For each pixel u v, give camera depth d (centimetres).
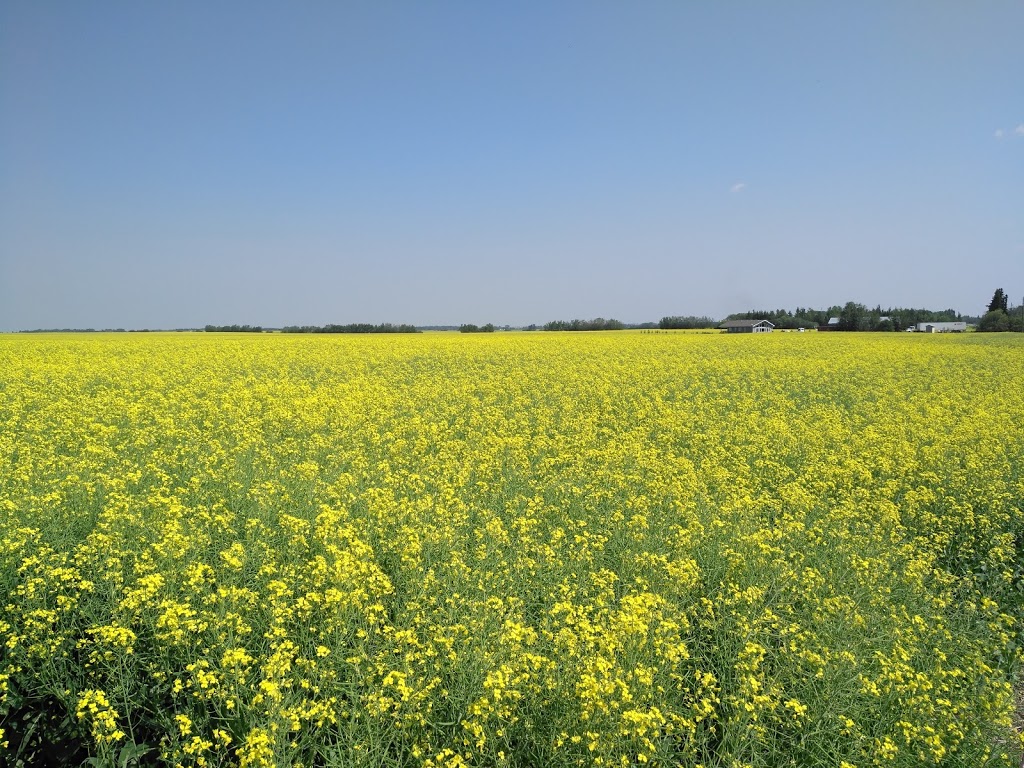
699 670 572
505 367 2870
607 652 526
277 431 1422
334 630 569
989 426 1612
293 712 452
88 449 1063
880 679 537
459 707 501
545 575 719
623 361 3178
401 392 2052
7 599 608
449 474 1073
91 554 648
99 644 525
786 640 602
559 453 1266
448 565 700
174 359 2845
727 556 773
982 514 1035
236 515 806
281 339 4953
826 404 2072
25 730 515
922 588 762
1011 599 816
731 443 1401
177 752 466
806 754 501
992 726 524
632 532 841
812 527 912
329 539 736
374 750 460
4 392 1762
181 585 625
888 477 1209
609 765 439
